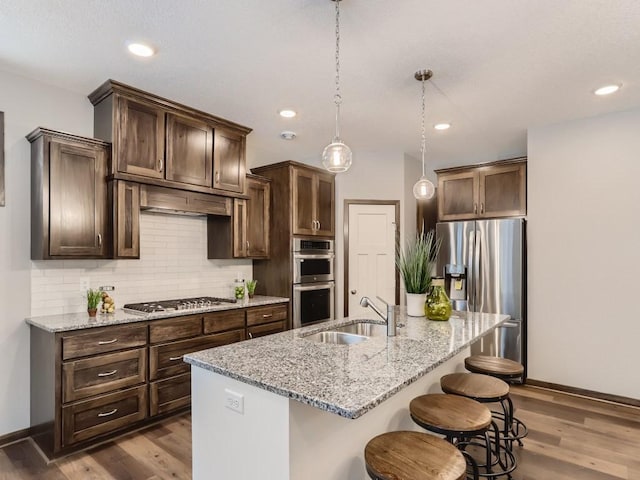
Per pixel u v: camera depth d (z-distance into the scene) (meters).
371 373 1.51
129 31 2.16
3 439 2.60
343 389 1.33
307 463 1.45
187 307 3.18
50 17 2.03
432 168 5.32
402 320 2.65
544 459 2.41
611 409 3.18
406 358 1.72
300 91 2.95
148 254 3.41
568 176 3.59
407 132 3.95
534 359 3.73
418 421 1.67
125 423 2.67
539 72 2.63
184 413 3.09
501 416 2.93
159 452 2.50
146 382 2.79
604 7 1.93
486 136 4.08
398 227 4.72
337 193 4.71
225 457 1.62
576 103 3.18
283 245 4.17
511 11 1.97
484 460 2.41
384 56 2.43
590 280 3.47
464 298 4.06
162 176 3.07
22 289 2.69
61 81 2.78
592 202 3.47
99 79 2.75
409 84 2.83
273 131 3.91
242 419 1.55
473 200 4.34
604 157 3.42
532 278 3.76
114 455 2.46
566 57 2.43
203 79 2.75
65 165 2.64
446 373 2.61
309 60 2.49
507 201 4.13
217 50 2.37
